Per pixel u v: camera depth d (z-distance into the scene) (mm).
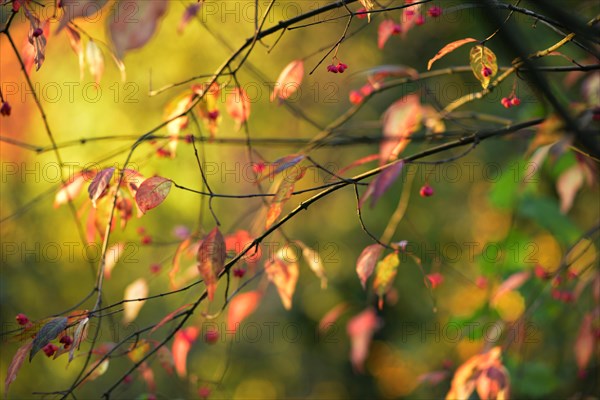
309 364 8141
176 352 2705
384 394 7949
